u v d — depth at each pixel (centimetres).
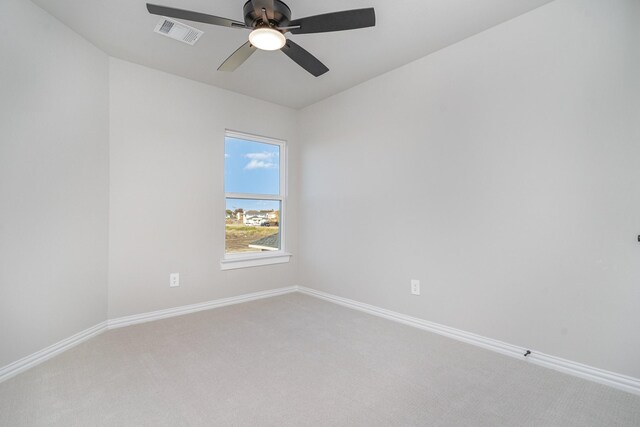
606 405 163
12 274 190
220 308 329
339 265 349
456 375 193
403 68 285
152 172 291
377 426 147
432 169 264
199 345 236
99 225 258
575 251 193
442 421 150
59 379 186
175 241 305
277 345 237
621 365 178
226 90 340
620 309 178
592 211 187
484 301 233
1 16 183
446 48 254
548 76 202
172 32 235
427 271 268
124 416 153
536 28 207
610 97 180
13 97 190
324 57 270
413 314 278
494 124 227
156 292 294
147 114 288
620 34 177
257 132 365
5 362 186
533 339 209
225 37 241
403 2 199
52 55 216
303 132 396
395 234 292
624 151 176
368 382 185
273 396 171
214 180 331
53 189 217
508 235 220
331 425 148
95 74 253
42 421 148
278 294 386
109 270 268
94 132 253
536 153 207
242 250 362
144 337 251
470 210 240
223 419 151
